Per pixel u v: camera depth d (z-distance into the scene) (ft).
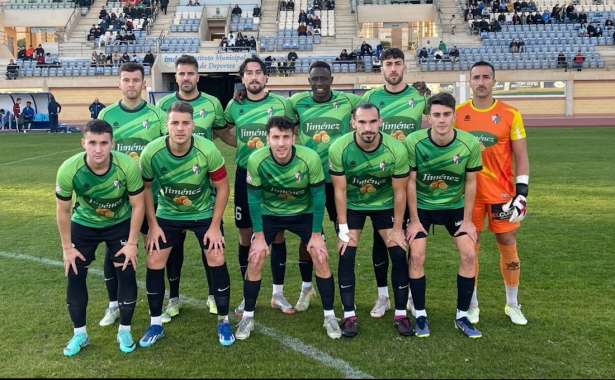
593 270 15.93
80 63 96.12
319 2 113.19
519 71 93.04
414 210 12.27
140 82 13.87
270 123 11.52
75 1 113.19
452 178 12.12
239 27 108.06
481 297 14.15
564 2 114.11
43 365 10.53
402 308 12.25
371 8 111.14
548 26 103.55
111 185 11.19
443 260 17.33
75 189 11.16
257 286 12.17
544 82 93.25
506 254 12.64
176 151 11.68
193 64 14.37
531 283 14.97
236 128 14.78
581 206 24.90
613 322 12.26
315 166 12.01
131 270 11.57
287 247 19.51
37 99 79.82
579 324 12.19
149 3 112.57
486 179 12.75
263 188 12.34
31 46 116.16
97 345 11.53
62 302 13.87
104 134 10.76
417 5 110.42
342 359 10.72
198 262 17.63
